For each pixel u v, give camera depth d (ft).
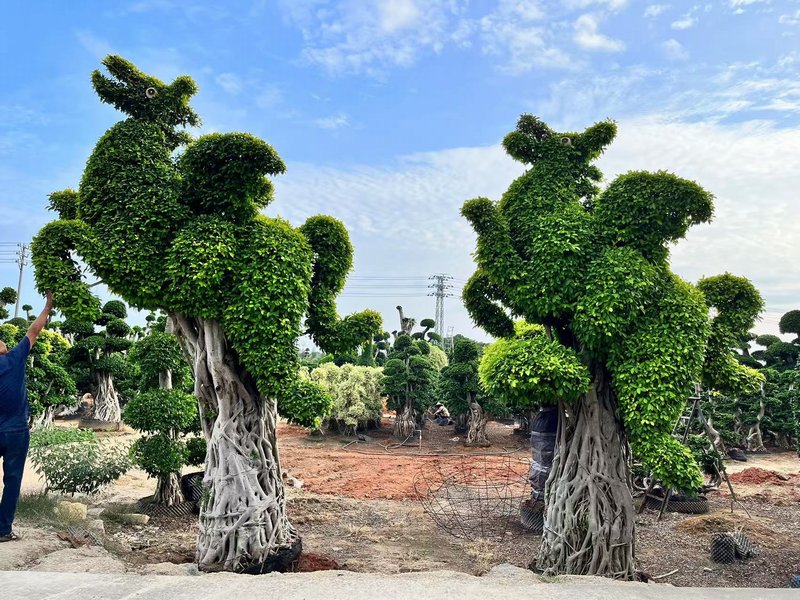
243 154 26.99
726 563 33.17
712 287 31.35
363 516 44.73
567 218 29.37
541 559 30.19
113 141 27.89
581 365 27.61
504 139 33.04
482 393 87.56
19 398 23.38
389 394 95.04
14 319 94.48
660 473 25.07
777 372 87.66
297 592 15.34
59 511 32.07
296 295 27.99
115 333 94.02
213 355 28.27
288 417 28.45
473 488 55.47
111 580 16.22
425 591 15.55
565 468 29.91
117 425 88.63
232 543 27.17
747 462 74.64
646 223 28.40
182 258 26.37
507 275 29.76
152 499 42.11
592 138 31.89
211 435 29.68
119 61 28.78
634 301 26.91
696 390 49.19
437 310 202.08
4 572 16.80
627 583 17.49
